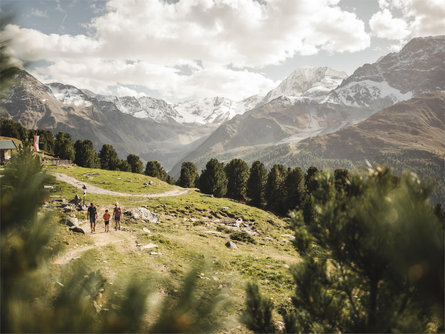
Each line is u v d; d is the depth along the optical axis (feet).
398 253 5.01
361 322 11.18
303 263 12.94
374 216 8.77
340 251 11.05
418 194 8.43
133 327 4.86
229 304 5.56
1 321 4.48
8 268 4.84
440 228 5.84
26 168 5.47
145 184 205.98
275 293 51.24
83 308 4.98
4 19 5.33
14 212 4.95
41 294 5.05
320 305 12.01
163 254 65.21
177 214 131.95
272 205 227.20
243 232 109.81
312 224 12.27
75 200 115.14
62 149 290.76
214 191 216.74
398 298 10.09
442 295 4.51
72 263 5.72
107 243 66.28
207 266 6.10
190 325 5.01
